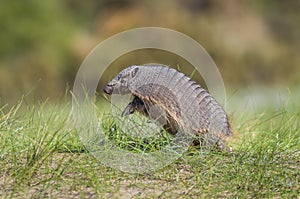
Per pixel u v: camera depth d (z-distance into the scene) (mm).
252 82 49344
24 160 12484
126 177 11703
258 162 12375
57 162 12383
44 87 28891
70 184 11227
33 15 55500
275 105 21578
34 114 15180
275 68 53375
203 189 11094
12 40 53344
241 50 51500
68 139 13547
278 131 14859
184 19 49156
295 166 12586
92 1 68250
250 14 64312
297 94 24922
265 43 56500
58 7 59719
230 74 48344
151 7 59844
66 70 48094
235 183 11477
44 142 13141
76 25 62500
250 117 17656
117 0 67125
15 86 43438
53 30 54844
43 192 10828
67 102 16719
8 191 10875
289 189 11328
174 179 11648
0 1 55125
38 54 50219
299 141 14227
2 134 13258
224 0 62688
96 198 10453
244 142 13664
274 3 71125
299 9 70500
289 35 67562
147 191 10969
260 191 11156
